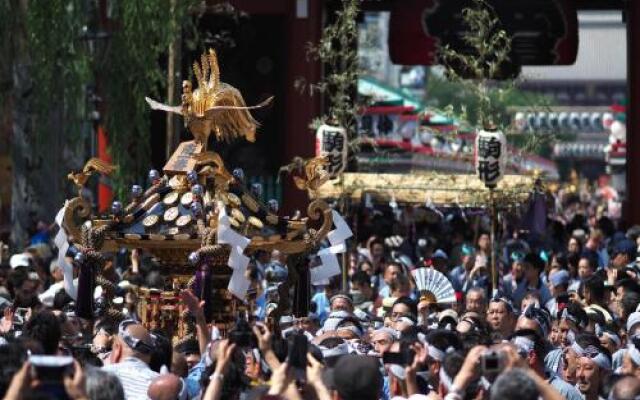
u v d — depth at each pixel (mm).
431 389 27438
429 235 65062
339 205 61438
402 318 34531
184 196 30719
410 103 106750
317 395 22969
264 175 78188
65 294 37688
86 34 63750
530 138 63656
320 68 74500
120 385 22719
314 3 74625
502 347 22984
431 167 85375
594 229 66250
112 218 30891
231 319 31016
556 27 77062
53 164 69938
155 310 30922
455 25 76562
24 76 65500
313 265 33969
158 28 60031
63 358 20469
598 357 31250
